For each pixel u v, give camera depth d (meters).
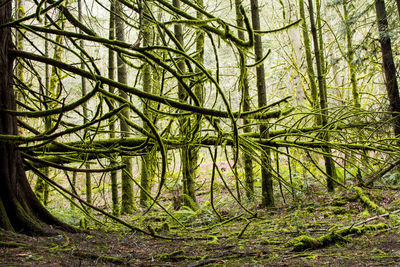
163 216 7.75
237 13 8.88
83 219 5.78
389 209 5.53
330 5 9.66
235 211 7.88
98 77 4.17
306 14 14.70
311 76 9.31
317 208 6.68
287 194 8.80
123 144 6.54
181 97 7.83
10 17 4.47
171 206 9.30
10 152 4.19
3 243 3.11
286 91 16.31
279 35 14.64
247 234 5.30
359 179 7.92
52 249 3.31
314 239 3.96
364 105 12.88
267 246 4.30
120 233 5.64
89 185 8.79
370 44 8.91
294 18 13.90
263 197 7.83
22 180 4.42
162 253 4.10
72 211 7.64
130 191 8.93
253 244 4.50
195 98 4.25
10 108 4.36
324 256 3.44
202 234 5.61
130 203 8.88
